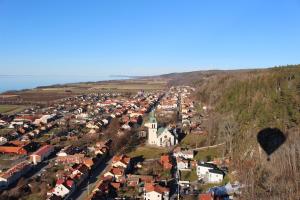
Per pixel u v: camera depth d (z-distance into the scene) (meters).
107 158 190.62
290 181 129.12
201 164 159.38
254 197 121.50
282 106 172.62
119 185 143.00
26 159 193.12
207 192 134.88
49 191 140.62
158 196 131.38
